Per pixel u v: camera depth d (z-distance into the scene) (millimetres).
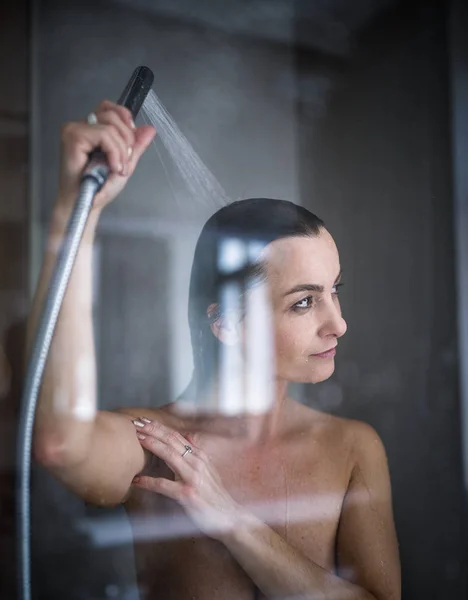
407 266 726
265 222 578
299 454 599
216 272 583
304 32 784
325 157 761
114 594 625
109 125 492
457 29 747
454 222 727
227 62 758
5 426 584
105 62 739
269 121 758
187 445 559
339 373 685
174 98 737
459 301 714
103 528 624
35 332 490
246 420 591
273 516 561
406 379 711
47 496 618
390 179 748
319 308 579
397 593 573
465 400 708
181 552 547
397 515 698
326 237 591
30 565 621
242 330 582
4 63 710
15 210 666
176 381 655
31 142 702
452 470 709
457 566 697
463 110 736
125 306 651
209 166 722
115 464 518
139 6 753
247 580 542
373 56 777
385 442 697
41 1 731
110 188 499
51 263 486
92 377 506
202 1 755
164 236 654
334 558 581
